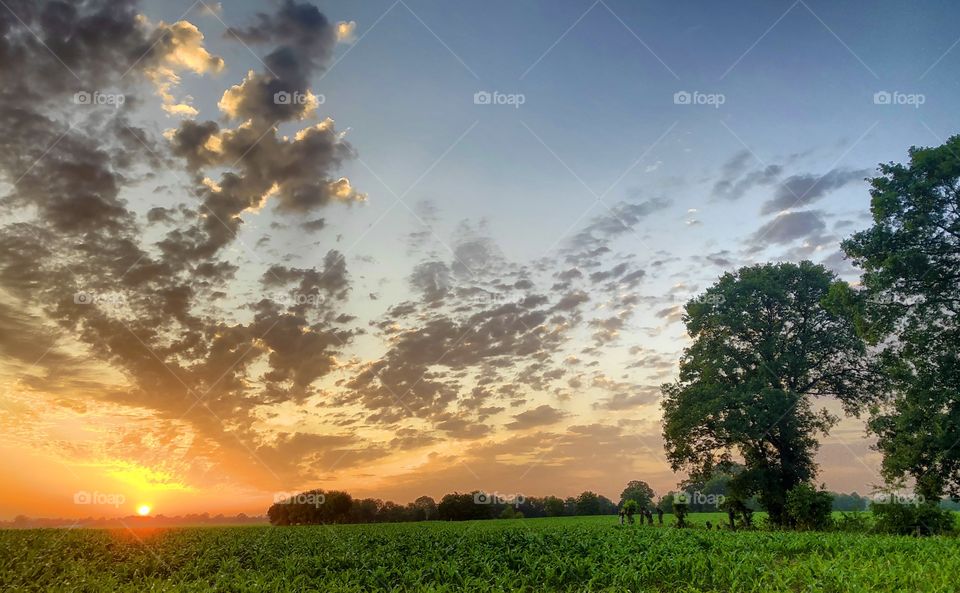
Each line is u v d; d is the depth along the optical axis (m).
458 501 87.50
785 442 40.19
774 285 40.94
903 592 13.22
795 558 18.97
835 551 19.28
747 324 40.66
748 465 41.44
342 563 20.95
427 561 20.41
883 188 31.06
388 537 28.78
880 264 30.72
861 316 31.58
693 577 16.23
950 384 29.59
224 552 24.30
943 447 28.22
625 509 44.22
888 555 17.48
